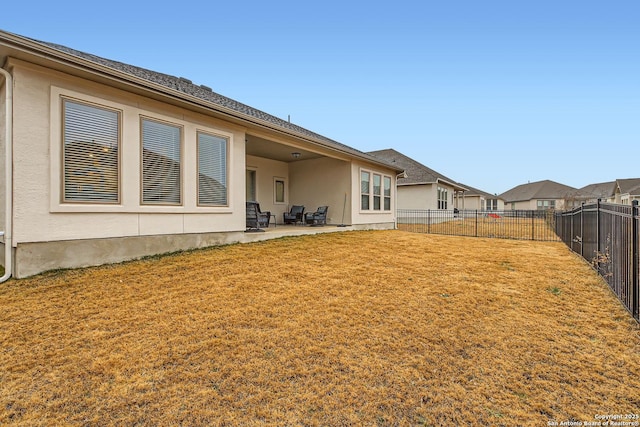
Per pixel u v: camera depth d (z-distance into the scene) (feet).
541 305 14.15
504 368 9.27
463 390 8.29
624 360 9.62
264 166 41.01
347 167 39.81
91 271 17.42
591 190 147.43
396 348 10.37
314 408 7.63
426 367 9.32
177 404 7.70
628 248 13.43
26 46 14.66
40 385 8.30
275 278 17.65
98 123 18.54
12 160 15.74
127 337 10.80
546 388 8.36
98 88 18.44
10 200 15.87
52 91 16.70
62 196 17.19
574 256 25.76
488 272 19.94
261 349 10.22
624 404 7.72
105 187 18.90
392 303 14.29
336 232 36.94
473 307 13.87
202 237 24.26
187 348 10.18
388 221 49.11
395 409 7.61
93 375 8.75
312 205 42.63
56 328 11.30
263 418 7.29
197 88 33.91
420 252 26.68
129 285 15.69
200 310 13.11
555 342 10.77
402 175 56.08
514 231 50.26
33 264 16.34
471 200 130.11
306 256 23.24
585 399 7.92
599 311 13.46
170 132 22.16
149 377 8.71
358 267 20.66
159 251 21.61
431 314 13.09
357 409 7.60
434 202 68.08
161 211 21.56
